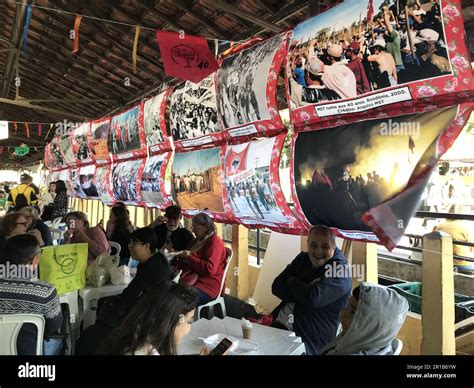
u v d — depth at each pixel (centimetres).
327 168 225
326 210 230
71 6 447
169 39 260
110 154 544
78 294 302
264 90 258
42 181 1385
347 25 201
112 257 321
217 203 332
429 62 172
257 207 289
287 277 261
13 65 669
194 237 400
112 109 745
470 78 165
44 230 401
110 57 551
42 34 554
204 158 337
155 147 434
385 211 179
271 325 261
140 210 706
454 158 459
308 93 228
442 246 238
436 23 167
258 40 276
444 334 238
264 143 278
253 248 556
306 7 316
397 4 178
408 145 190
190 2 380
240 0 347
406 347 280
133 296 237
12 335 185
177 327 144
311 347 232
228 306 421
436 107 184
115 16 440
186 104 343
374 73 192
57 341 247
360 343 171
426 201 468
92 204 922
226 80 291
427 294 246
